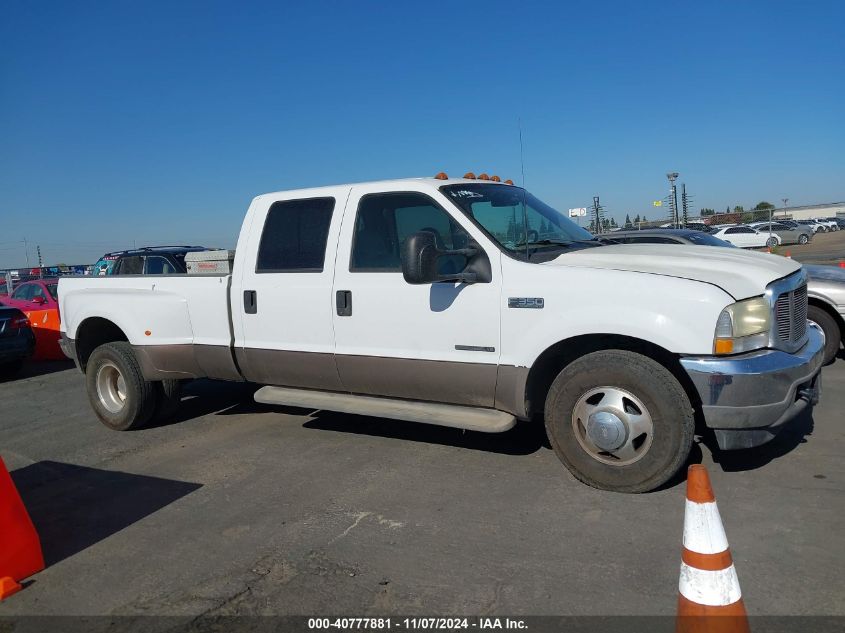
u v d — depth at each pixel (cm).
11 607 340
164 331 607
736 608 236
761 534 364
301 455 543
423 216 493
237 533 407
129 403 636
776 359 396
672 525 379
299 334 536
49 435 664
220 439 604
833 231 5928
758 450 489
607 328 413
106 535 417
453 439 560
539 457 504
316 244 532
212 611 325
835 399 614
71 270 2716
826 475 439
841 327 767
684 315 396
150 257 944
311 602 327
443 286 471
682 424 402
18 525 368
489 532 386
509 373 451
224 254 601
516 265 449
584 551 357
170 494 479
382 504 435
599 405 422
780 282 415
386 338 496
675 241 955
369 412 507
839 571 325
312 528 407
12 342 1028
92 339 690
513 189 567
